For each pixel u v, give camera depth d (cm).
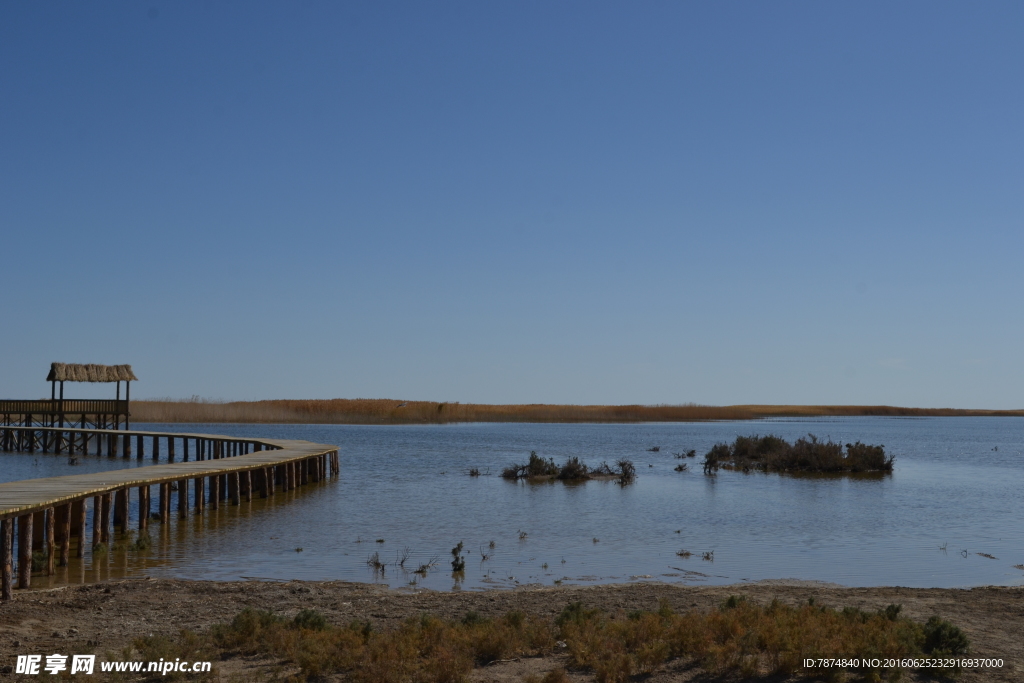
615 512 2659
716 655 987
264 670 981
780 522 2470
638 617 1197
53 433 5372
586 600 1394
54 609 1284
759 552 1983
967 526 2417
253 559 1845
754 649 1022
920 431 10706
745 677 948
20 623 1185
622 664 956
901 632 1048
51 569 1672
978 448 6650
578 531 2280
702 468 4347
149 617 1246
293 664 1002
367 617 1258
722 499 3027
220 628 1119
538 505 2830
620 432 9106
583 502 2914
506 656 1042
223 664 1010
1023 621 1234
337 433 8206
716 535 2230
